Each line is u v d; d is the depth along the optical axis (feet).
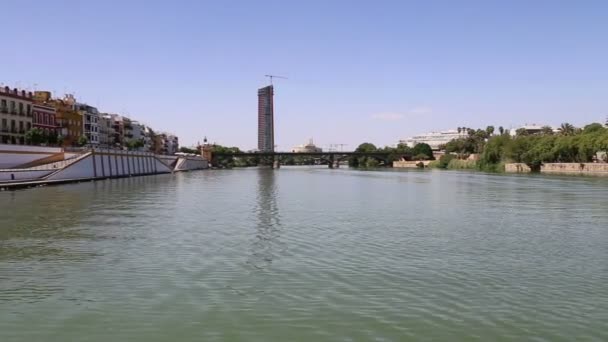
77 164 390.42
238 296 75.46
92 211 182.09
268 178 501.15
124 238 123.95
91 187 318.65
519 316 67.46
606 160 603.26
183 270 90.99
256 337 60.64
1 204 204.64
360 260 99.14
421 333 61.67
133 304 72.08
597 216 173.06
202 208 194.59
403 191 302.45
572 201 230.48
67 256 102.94
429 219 162.81
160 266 93.97
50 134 458.50
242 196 257.34
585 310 69.92
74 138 562.25
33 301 73.72
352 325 64.18
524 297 75.46
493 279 85.30
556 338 60.44
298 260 98.99
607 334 61.67
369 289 78.95
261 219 160.45
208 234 130.11
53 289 79.51
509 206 208.03
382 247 112.78
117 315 67.82
